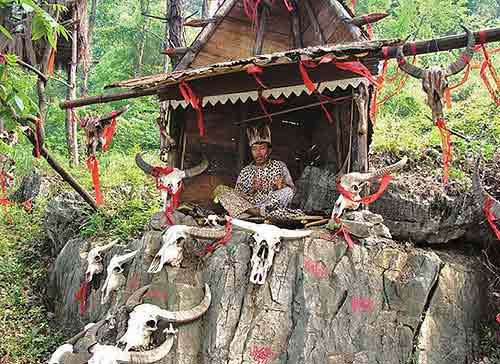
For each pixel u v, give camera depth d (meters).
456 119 9.16
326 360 5.10
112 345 5.32
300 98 7.43
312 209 6.71
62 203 9.12
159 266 5.56
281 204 6.40
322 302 5.29
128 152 14.00
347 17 6.41
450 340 5.45
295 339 5.18
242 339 5.23
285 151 7.51
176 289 5.51
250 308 5.34
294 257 5.48
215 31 7.03
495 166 6.96
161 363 5.16
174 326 5.31
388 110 12.00
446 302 5.52
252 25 7.05
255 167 6.80
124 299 6.14
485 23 17.14
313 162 7.48
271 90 6.18
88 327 5.99
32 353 7.41
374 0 15.59
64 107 7.36
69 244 8.32
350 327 5.25
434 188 6.39
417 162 7.21
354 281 5.38
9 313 8.20
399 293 5.39
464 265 5.92
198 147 7.34
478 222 6.20
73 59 10.41
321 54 5.34
